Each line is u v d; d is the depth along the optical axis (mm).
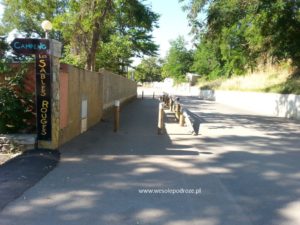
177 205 6305
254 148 11758
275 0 20172
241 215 5930
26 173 7863
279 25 22625
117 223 5492
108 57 30547
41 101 10078
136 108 28219
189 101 43375
